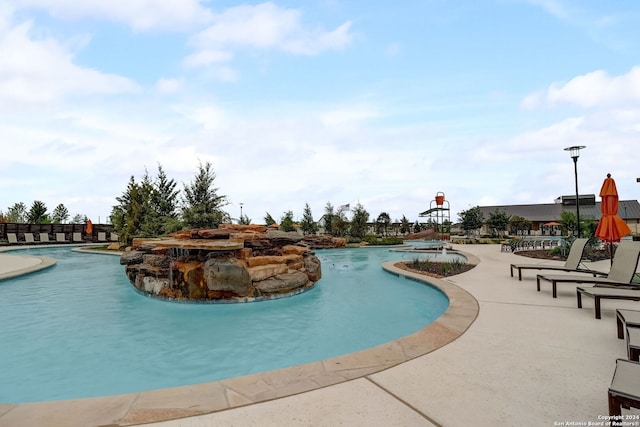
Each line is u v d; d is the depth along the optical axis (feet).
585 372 12.98
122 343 21.48
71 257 77.46
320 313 27.78
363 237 122.31
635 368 9.31
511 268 37.06
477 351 15.25
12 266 53.67
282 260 35.65
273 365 18.06
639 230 172.96
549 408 10.44
